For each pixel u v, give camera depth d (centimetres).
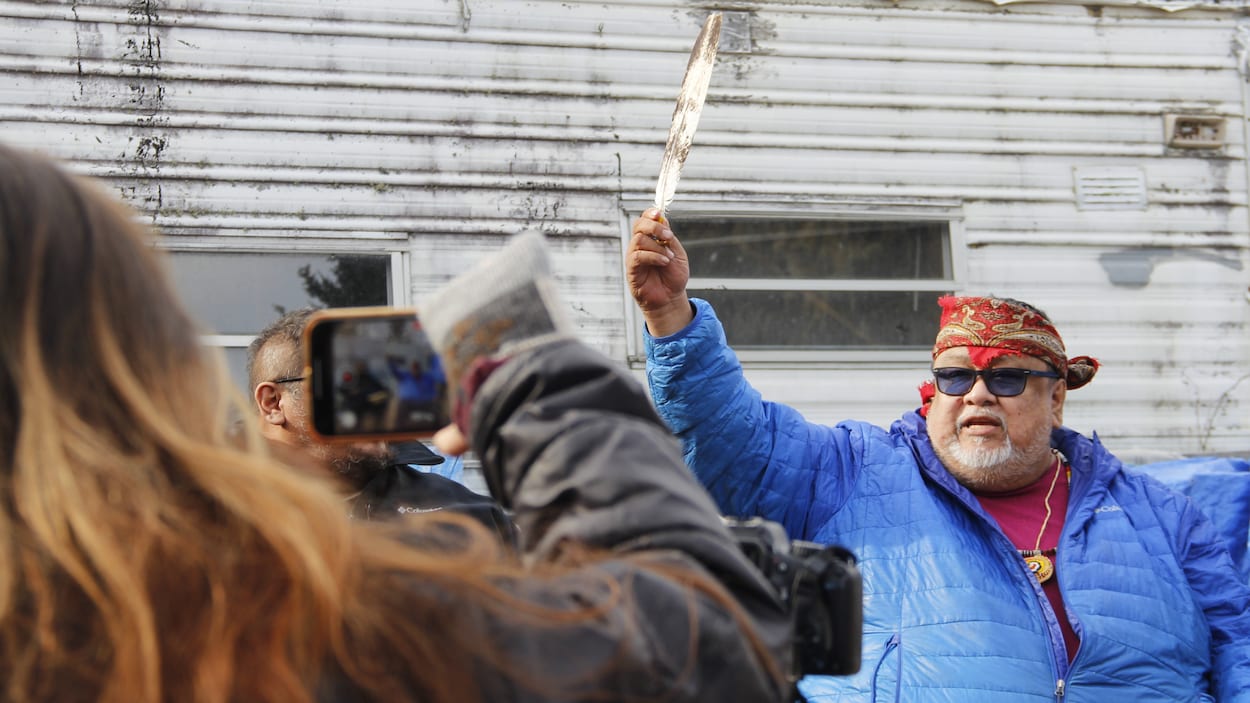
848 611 114
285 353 261
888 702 250
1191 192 522
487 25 470
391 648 84
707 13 490
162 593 80
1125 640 255
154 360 89
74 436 82
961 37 513
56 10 436
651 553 95
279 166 447
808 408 475
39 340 84
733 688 91
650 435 101
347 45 458
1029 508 280
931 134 505
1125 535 271
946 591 259
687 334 252
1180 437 503
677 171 237
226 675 79
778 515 273
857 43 503
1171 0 530
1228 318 516
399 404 112
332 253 447
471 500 272
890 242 497
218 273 438
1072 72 520
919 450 283
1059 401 295
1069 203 511
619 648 87
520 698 85
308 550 83
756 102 491
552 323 103
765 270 484
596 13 480
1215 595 272
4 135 428
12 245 85
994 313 278
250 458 87
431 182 458
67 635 79
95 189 94
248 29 451
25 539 81
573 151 471
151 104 440
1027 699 248
